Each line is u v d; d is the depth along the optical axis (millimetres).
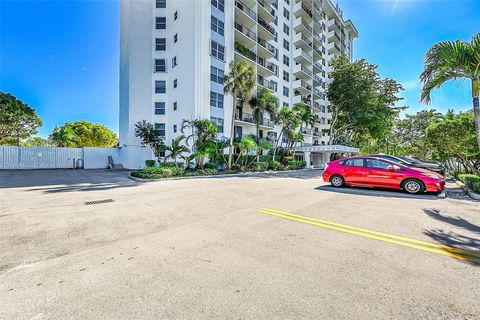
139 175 14352
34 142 45344
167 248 3730
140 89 25109
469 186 9352
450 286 2646
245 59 26016
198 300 2393
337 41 48812
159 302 2361
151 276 2863
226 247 3770
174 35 24609
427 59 9008
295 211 6168
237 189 10148
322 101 44750
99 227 4805
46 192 9312
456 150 13336
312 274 2912
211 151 17969
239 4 26672
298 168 29047
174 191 9586
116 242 3990
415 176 8609
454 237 4246
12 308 2264
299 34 35844
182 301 2377
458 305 2314
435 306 2297
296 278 2814
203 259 3330
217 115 23281
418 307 2283
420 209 6367
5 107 24234
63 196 8398
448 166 22719
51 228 4738
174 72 24422
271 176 17688
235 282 2725
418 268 3072
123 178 15211
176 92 24000
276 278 2814
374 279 2793
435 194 8617
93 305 2312
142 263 3213
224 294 2492
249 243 3938
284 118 25250
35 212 6043
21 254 3502
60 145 36312
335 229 4695
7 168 22812
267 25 30562
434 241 4051
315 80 40031
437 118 22516
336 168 10430
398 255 3475
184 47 23031
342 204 7012
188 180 14266
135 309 2254
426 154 37469
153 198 8016
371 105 29078
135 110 24922
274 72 31453
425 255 3479
